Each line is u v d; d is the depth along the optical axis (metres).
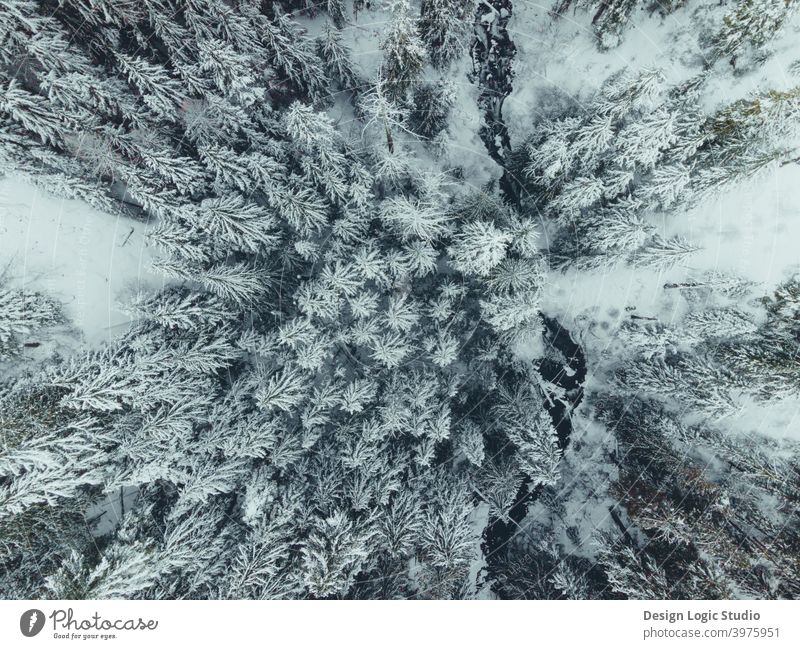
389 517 14.79
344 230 15.59
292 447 15.59
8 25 11.80
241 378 16.02
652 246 17.94
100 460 13.52
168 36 12.98
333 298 15.57
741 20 16.03
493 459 18.11
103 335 16.98
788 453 17.94
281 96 16.50
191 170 14.05
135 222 17.28
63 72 13.02
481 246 14.39
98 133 13.44
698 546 15.51
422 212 14.92
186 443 14.41
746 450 17.09
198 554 13.83
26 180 15.09
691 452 17.50
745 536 15.58
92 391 13.39
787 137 17.05
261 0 14.23
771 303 17.83
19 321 15.05
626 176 15.26
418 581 15.33
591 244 17.61
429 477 16.66
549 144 15.38
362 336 16.31
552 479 15.94
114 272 17.19
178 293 15.63
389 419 15.62
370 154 17.22
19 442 12.52
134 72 12.83
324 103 17.78
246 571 13.27
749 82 18.28
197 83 13.45
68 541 13.87
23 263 16.30
